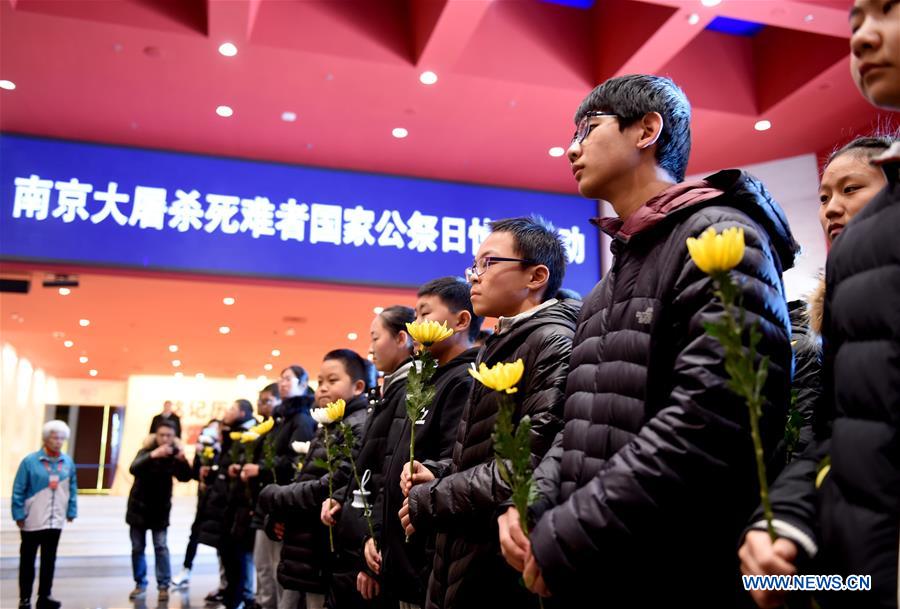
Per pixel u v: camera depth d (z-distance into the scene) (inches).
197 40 191.6
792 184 244.8
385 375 104.8
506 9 213.0
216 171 242.7
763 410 36.4
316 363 572.7
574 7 219.0
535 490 41.0
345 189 252.2
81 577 239.1
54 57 199.6
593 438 43.8
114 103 222.8
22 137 231.5
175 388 693.3
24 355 581.9
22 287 281.4
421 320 85.8
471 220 262.4
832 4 175.2
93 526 410.9
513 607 55.3
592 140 49.5
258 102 223.0
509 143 247.4
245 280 237.6
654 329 42.1
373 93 217.2
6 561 271.7
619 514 36.1
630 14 198.4
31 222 224.5
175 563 279.6
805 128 232.1
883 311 30.5
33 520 182.1
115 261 227.1
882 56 32.8
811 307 55.3
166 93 217.8
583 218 274.2
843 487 30.5
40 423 680.4
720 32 226.5
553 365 57.2
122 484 683.4
